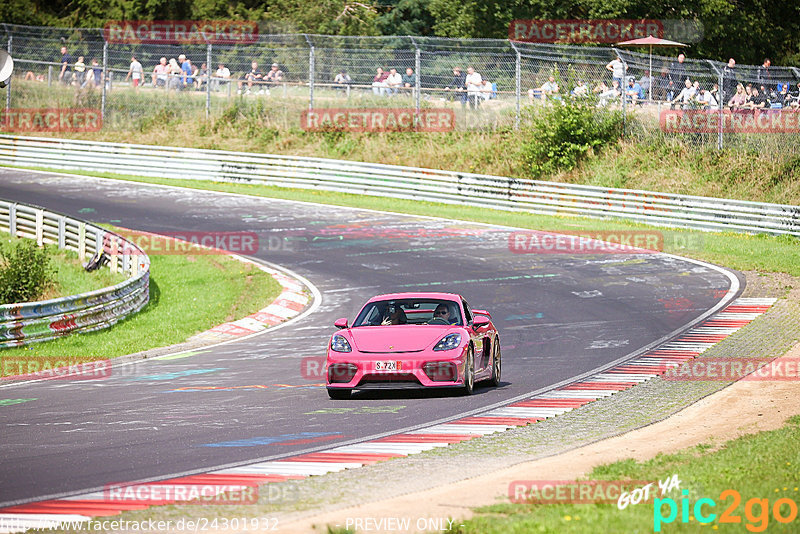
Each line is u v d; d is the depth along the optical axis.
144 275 69.00
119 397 39.78
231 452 28.47
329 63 135.75
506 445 28.98
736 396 37.59
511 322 59.62
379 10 166.75
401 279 74.88
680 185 108.31
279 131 134.75
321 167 117.62
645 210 97.25
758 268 75.75
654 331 55.34
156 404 37.75
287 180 119.38
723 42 148.25
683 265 77.94
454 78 125.69
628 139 116.56
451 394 38.97
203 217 100.62
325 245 88.06
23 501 22.89
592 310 62.62
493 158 120.31
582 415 34.16
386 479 24.44
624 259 80.88
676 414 34.38
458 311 40.31
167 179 124.12
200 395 39.88
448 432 31.23
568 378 42.78
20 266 69.81
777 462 24.45
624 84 115.44
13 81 147.50
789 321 56.31
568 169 115.56
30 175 124.25
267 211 104.12
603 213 99.94
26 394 41.19
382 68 129.88
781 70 109.44
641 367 44.97
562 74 125.56
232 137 135.75
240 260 82.38
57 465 26.94
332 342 37.94
